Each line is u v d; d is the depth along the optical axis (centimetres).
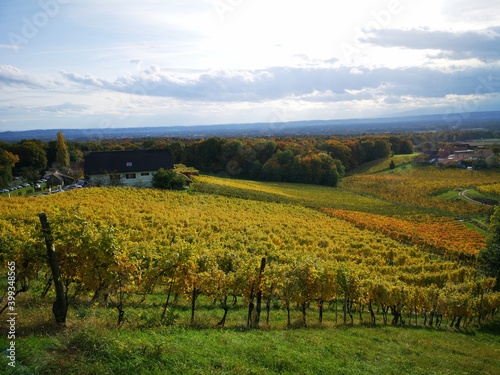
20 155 8931
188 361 971
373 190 10094
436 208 8212
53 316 1268
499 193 8688
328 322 1998
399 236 5353
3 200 4306
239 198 6644
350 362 1233
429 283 3169
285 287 1795
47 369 838
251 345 1195
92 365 876
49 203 4241
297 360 1130
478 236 5741
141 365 907
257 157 11412
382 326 2083
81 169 8681
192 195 6109
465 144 13325
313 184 10806
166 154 7038
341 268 2120
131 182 6638
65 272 1264
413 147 13900
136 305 1738
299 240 4222
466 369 1434
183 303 1956
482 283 3183
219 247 2883
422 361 1421
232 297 2316
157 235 3331
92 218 3047
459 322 2475
